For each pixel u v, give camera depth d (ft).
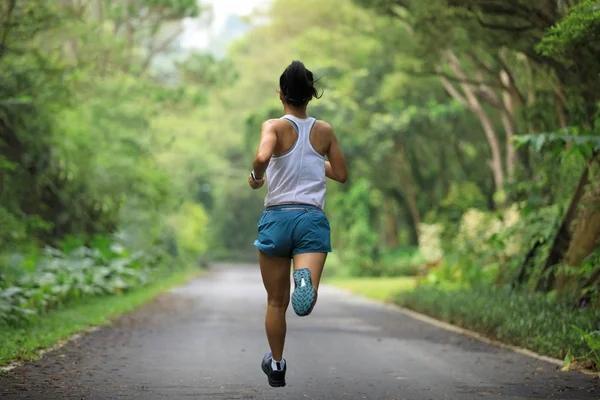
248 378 30.73
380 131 154.20
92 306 64.90
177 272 168.04
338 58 166.50
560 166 61.62
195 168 223.30
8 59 67.10
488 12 53.88
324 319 61.72
